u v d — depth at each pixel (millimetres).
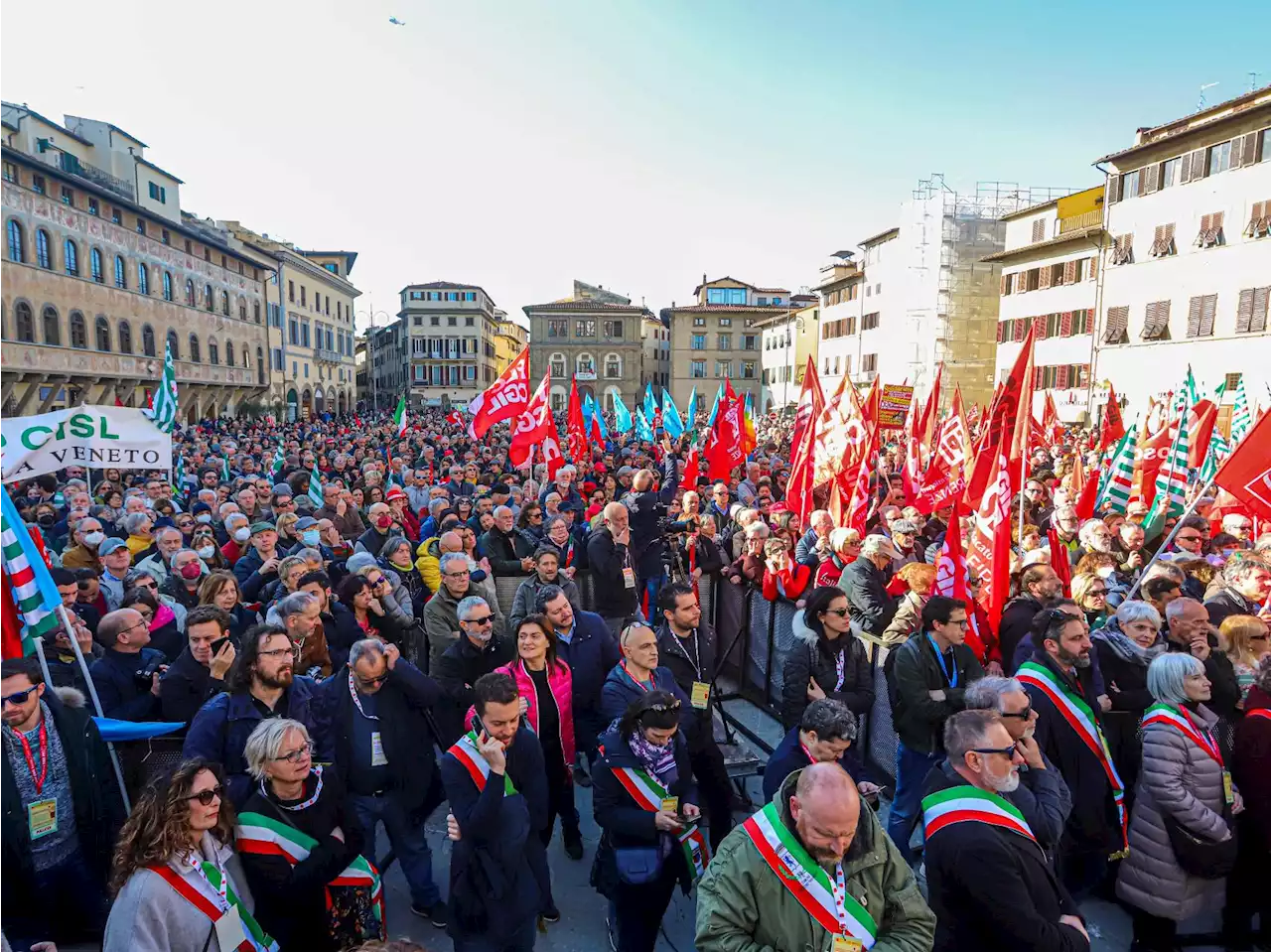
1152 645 5176
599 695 5754
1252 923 4805
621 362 80562
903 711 5055
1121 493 10609
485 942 3979
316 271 66812
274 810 3613
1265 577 6277
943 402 48031
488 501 10500
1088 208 39188
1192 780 4277
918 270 49625
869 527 10023
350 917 3777
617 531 8156
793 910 3004
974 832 3221
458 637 5891
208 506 10930
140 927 3125
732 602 8320
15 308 32375
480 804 3939
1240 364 30328
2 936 3752
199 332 48469
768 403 73250
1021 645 5008
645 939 4215
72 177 35125
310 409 66438
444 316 89562
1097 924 4797
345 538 10797
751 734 6711
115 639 5145
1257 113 29594
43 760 4020
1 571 4562
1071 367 38594
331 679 4848
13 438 9438
